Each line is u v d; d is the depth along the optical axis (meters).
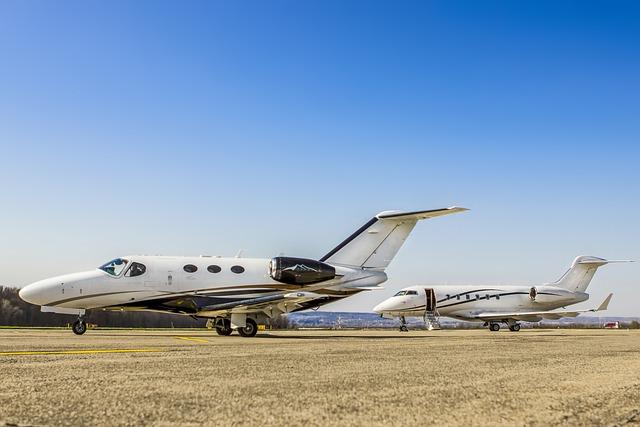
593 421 4.67
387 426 4.41
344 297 26.06
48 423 4.42
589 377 7.87
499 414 4.93
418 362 10.08
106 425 4.36
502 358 11.26
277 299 22.69
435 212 25.64
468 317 46.66
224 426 4.35
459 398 5.80
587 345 17.17
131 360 9.98
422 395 5.99
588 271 51.00
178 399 5.59
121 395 5.82
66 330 32.28
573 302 49.78
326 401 5.54
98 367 8.66
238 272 25.20
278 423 4.48
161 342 16.72
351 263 26.17
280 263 24.84
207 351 12.57
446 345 16.19
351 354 11.93
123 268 24.36
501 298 47.56
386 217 26.33
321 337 23.48
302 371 8.30
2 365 8.91
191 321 76.25
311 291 25.36
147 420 4.55
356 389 6.40
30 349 12.85
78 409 5.02
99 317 68.56
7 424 4.36
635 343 19.11
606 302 45.56
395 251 26.56
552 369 9.01
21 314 66.25
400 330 46.50
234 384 6.75
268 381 7.07
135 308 24.53
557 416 4.86
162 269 24.58
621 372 8.63
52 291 23.52
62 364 9.13
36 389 6.22
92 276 24.06
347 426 4.40
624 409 5.25
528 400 5.71
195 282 24.67
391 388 6.51
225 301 24.73
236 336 24.33
